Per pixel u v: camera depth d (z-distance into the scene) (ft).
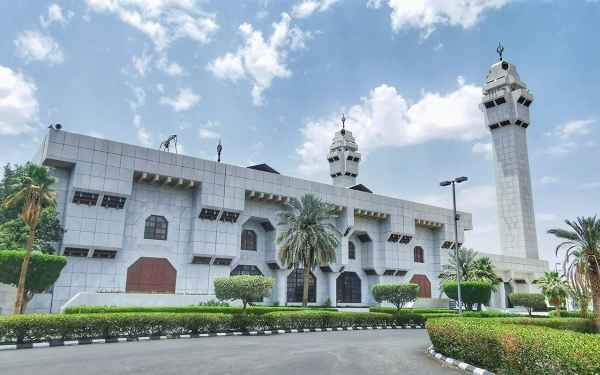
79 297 102.27
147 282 125.80
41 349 56.54
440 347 53.57
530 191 253.44
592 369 27.12
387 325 111.14
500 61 271.90
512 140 255.50
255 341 68.80
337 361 47.91
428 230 209.97
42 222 108.06
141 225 128.47
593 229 95.09
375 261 183.62
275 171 161.27
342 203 169.17
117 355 50.34
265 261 155.63
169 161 129.90
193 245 132.77
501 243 251.80
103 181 117.39
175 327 74.28
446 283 163.94
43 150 115.14
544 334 35.32
